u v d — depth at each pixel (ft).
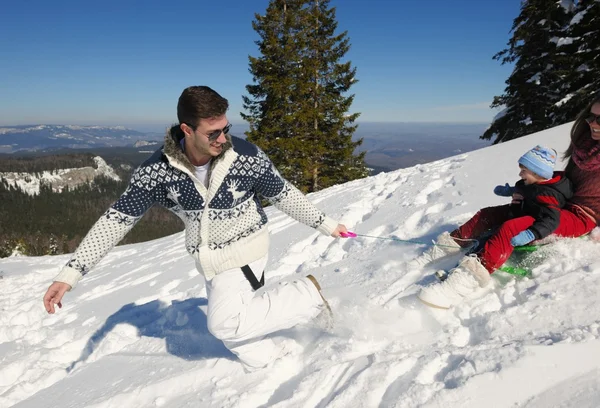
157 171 6.24
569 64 56.85
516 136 64.39
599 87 52.39
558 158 17.02
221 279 6.81
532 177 8.34
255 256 6.96
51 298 6.23
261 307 6.81
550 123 60.44
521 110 65.21
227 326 6.57
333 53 71.87
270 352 7.18
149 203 6.54
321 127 71.77
